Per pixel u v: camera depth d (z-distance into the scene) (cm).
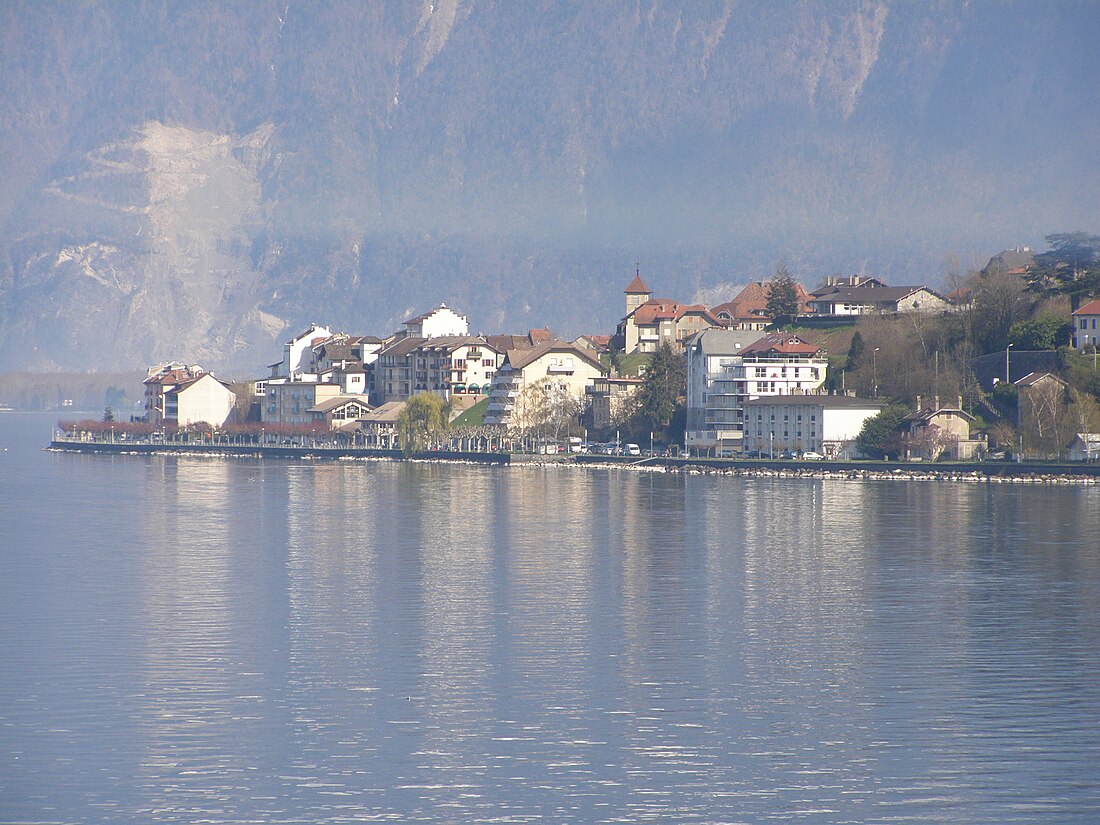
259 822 18162
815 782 19500
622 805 18725
